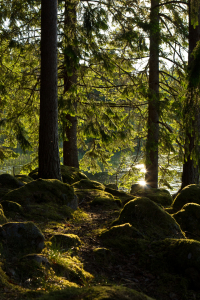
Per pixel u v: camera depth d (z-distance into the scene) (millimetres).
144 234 4426
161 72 12016
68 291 2215
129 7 10578
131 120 12328
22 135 10250
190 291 3213
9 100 11336
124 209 4977
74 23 9555
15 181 6922
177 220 5242
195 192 6340
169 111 11414
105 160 13672
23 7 9633
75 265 3420
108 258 3879
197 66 5742
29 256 3135
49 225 4844
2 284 2494
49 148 7395
